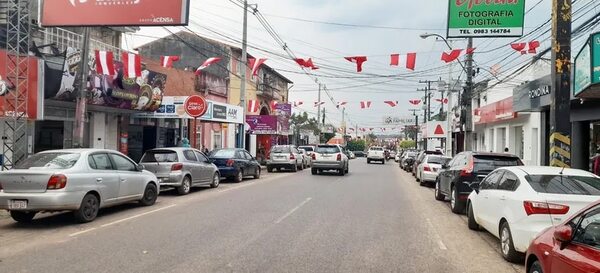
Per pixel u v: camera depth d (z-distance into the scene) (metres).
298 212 12.70
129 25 14.38
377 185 21.92
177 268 7.01
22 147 16.66
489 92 34.78
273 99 50.28
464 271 7.24
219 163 21.86
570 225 4.84
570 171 8.33
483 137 37.16
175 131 29.28
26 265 7.11
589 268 4.15
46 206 10.06
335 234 9.78
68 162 10.89
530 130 25.45
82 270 6.85
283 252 8.10
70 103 18.70
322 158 28.12
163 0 14.22
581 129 18.03
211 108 25.14
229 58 38.62
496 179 9.50
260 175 27.64
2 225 10.48
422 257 8.03
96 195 11.29
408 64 15.94
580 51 11.87
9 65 14.69
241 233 9.70
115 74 19.64
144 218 11.50
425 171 22.48
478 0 14.33
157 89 22.88
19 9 15.05
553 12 11.72
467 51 16.55
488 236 10.05
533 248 5.51
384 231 10.29
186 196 16.31
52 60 16.78
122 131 23.81
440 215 13.08
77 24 14.55
